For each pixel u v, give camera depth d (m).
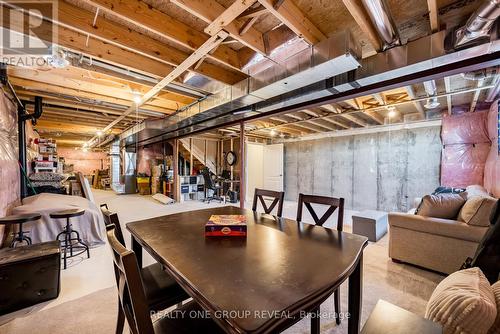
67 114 5.35
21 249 2.03
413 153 5.45
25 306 1.83
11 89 3.07
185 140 8.01
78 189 5.52
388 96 4.22
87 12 2.08
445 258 2.33
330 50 2.20
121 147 10.06
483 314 0.83
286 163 8.37
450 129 4.68
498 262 1.45
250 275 0.95
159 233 1.52
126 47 2.35
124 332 1.56
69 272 2.48
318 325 1.34
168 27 2.15
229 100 3.38
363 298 1.97
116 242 0.91
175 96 4.38
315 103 3.33
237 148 8.14
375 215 3.75
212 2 1.89
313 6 2.01
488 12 1.47
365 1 1.56
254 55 2.69
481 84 3.19
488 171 3.92
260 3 1.72
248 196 8.43
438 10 1.99
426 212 2.56
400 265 2.62
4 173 2.86
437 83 3.60
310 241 1.39
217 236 1.46
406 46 2.14
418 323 0.85
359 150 6.42
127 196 8.66
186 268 1.02
